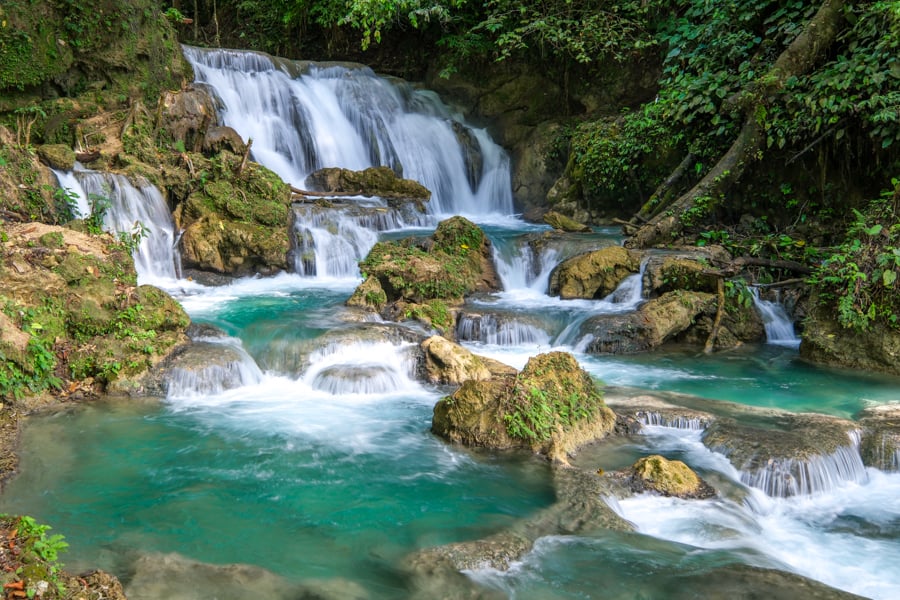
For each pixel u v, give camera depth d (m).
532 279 13.22
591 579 5.05
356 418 8.08
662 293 11.65
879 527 6.13
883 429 7.56
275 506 6.09
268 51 22.14
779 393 9.10
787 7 14.05
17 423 7.57
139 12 15.19
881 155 12.41
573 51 18.64
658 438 7.52
